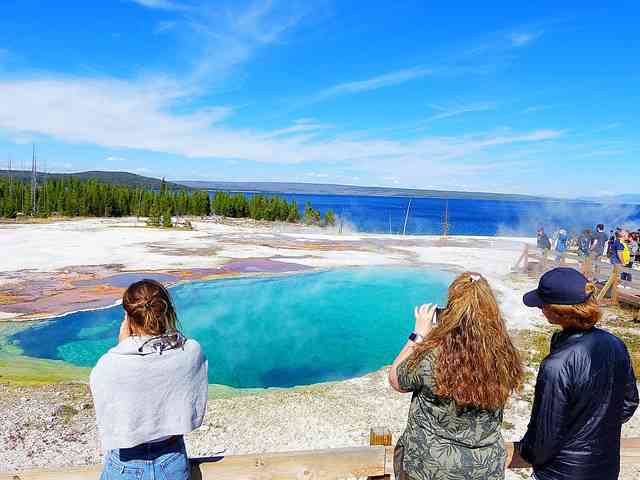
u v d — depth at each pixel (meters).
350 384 8.85
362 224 68.38
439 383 1.98
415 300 16.27
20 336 11.87
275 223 44.91
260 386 9.47
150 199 50.72
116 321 13.12
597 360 2.10
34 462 5.71
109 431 1.96
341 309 15.14
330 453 2.77
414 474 2.11
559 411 2.10
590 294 2.18
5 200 46.88
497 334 2.02
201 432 6.71
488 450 2.03
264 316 14.23
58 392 8.09
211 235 32.16
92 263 20.47
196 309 14.80
